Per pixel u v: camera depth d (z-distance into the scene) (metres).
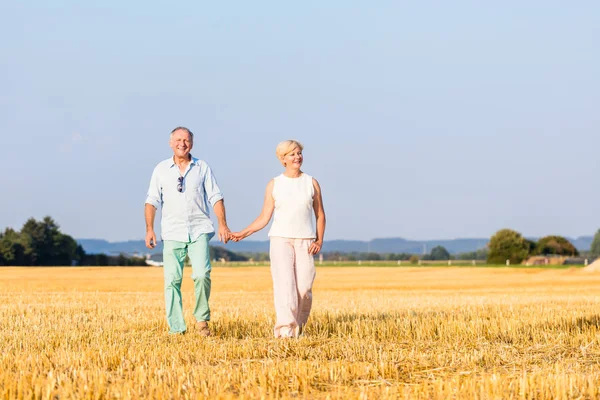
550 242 98.25
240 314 12.31
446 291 24.75
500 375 6.44
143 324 10.75
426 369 6.92
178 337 9.12
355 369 6.60
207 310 9.64
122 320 11.38
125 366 6.73
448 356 7.52
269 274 47.72
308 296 9.61
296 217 9.53
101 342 8.41
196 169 9.66
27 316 12.26
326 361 7.11
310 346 8.38
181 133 9.55
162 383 5.70
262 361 7.10
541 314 11.67
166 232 9.59
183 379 5.89
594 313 11.70
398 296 20.31
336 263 97.56
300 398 5.60
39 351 7.84
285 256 9.48
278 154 9.68
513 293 22.72
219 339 8.95
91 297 18.97
